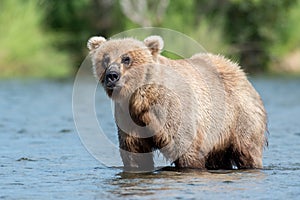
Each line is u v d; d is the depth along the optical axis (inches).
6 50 1471.5
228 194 383.2
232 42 1632.6
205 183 414.9
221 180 425.4
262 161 509.4
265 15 1627.7
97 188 403.9
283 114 814.5
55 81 1326.3
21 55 1483.8
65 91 1109.7
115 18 1651.1
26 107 893.8
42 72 1498.5
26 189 404.8
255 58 1640.0
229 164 492.1
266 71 1636.3
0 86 1203.2
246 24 1640.0
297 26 1638.8
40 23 1583.4
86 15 1700.3
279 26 1632.6
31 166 486.6
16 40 1482.5
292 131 674.8
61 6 1679.4
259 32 1628.9
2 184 420.5
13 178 440.5
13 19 1508.4
